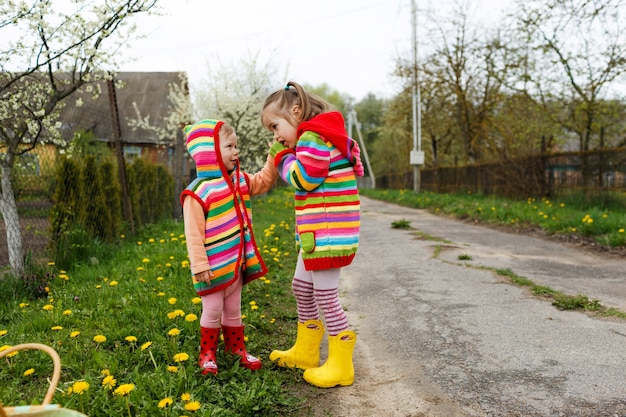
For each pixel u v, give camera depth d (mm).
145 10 5789
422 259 6738
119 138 7785
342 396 2629
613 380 2721
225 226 2723
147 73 25672
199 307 3766
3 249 6496
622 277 5582
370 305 4504
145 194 9625
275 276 5352
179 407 2211
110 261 5914
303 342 2932
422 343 3420
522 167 14094
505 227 10672
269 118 2871
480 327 3707
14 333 3338
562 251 7473
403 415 2414
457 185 20375
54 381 1554
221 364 2797
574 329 3609
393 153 41844
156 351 2889
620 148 10484
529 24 13750
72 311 3754
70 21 5391
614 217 8922
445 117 25234
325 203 2695
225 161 2791
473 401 2531
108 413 2184
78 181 6367
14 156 5324
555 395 2562
